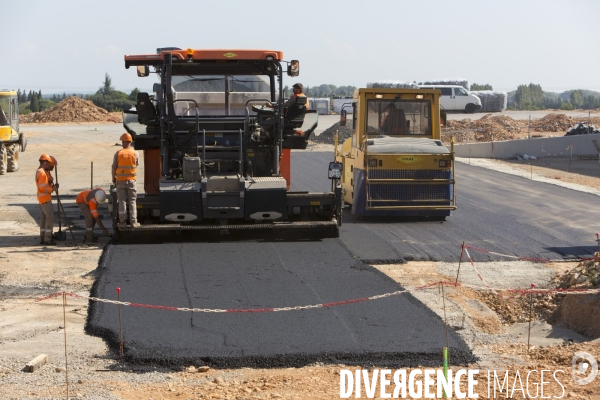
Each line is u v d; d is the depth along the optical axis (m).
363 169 17.55
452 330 9.52
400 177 17.52
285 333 9.16
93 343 8.98
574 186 25.27
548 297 11.46
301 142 15.91
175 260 13.05
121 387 7.57
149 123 15.59
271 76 15.77
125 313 9.91
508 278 12.55
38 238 15.59
